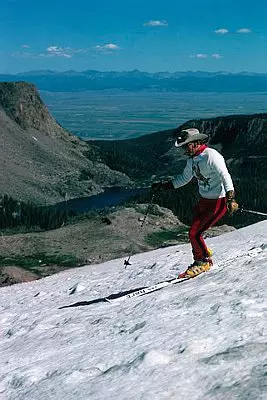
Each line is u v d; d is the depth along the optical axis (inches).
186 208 5944.9
